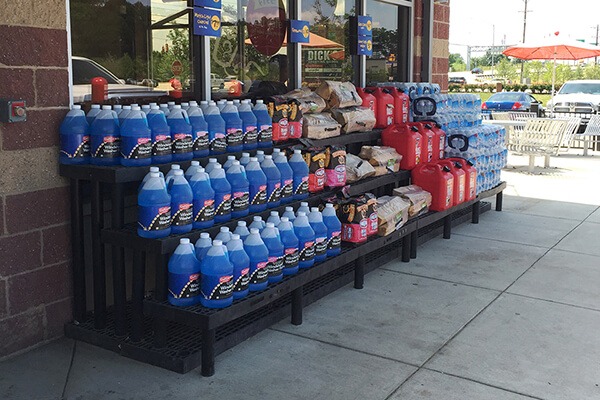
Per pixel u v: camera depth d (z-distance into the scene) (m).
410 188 5.94
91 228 3.90
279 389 3.41
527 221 7.41
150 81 4.63
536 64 52.50
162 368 3.62
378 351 3.89
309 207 4.66
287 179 4.40
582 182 10.16
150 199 3.50
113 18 4.32
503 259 5.86
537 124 11.00
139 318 3.76
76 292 4.01
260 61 5.62
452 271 5.49
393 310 4.57
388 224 5.15
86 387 3.41
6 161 3.60
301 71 6.10
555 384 3.50
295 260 4.10
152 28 4.60
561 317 4.46
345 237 4.80
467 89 45.06
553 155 12.51
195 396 3.33
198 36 4.96
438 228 6.70
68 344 3.93
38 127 3.74
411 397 3.34
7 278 3.68
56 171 3.86
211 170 3.89
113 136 3.69
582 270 5.55
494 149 7.45
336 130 5.36
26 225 3.74
